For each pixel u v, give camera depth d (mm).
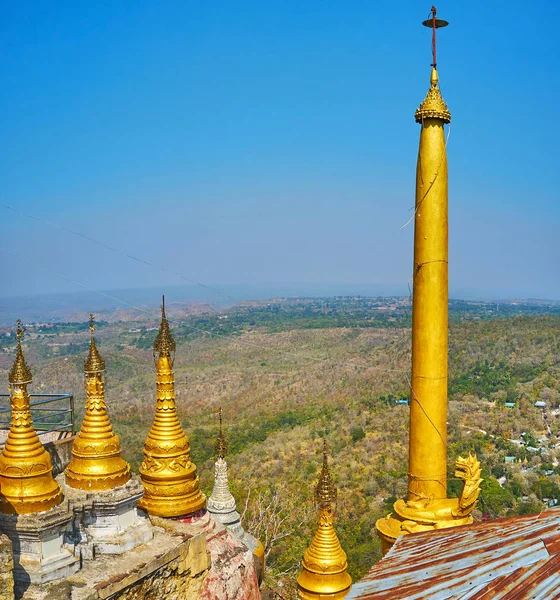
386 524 13422
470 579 8547
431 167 13375
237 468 57031
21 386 12250
